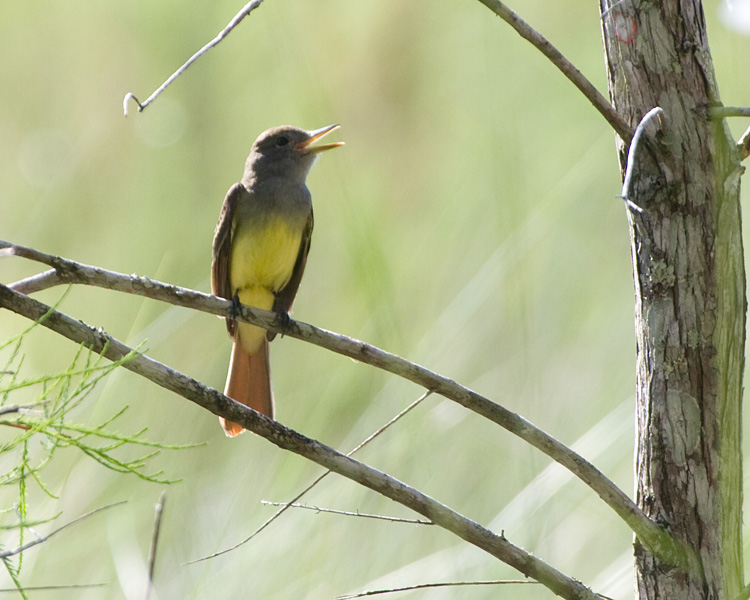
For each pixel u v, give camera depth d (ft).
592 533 30.99
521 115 45.55
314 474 33.55
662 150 16.06
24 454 13.84
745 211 35.37
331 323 41.11
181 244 47.93
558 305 38.55
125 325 43.62
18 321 43.65
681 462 16.03
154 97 15.23
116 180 49.85
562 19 49.29
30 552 29.58
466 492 32.42
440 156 49.32
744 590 15.38
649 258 16.30
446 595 28.66
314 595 29.73
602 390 36.01
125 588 30.40
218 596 29.91
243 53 50.88
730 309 16.05
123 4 51.98
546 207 40.40
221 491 33.94
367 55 51.29
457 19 51.13
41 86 52.42
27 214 50.72
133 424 34.45
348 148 50.34
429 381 16.48
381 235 43.93
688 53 16.12
